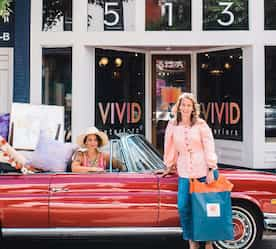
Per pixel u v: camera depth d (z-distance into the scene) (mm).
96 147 6566
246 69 11438
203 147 5836
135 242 7082
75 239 7062
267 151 11242
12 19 11703
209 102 12461
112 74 11961
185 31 11445
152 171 6273
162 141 12797
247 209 6188
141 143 6629
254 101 11227
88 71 11445
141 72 12547
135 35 11406
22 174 6152
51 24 11453
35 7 11391
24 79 11422
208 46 11695
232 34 11336
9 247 6785
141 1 11391
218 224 5625
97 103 11680
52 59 11516
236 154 11688
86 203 5984
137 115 12469
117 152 6418
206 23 11453
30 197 5969
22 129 7234
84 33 11328
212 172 5738
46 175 6133
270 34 11297
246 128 11406
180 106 5918
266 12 11367
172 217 6043
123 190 6027
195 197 5645
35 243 7004
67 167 6492
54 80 11500
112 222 6016
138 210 6004
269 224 6129
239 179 6160
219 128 12172
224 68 12047
